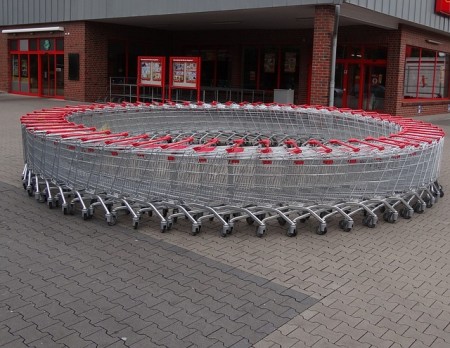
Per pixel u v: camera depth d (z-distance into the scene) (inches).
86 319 164.1
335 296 186.5
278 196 255.0
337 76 901.2
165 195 253.1
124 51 1014.4
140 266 206.8
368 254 229.5
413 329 165.6
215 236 244.4
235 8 721.6
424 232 264.1
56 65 1027.9
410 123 394.3
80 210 277.4
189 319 166.1
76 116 425.4
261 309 174.4
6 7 1090.1
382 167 273.6
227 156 247.1
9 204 285.7
